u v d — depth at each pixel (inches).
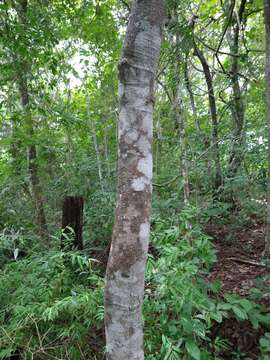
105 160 244.5
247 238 201.8
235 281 153.3
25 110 209.3
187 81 174.9
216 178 228.8
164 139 221.0
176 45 155.6
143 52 71.2
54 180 243.9
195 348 92.7
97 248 175.3
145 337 99.2
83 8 218.4
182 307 97.8
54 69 189.2
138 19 71.5
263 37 284.2
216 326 120.0
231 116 270.2
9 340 103.0
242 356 112.5
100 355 109.4
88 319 108.0
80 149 265.7
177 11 169.5
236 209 222.2
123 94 72.6
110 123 262.8
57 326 112.0
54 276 125.3
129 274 72.2
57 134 250.8
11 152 254.7
